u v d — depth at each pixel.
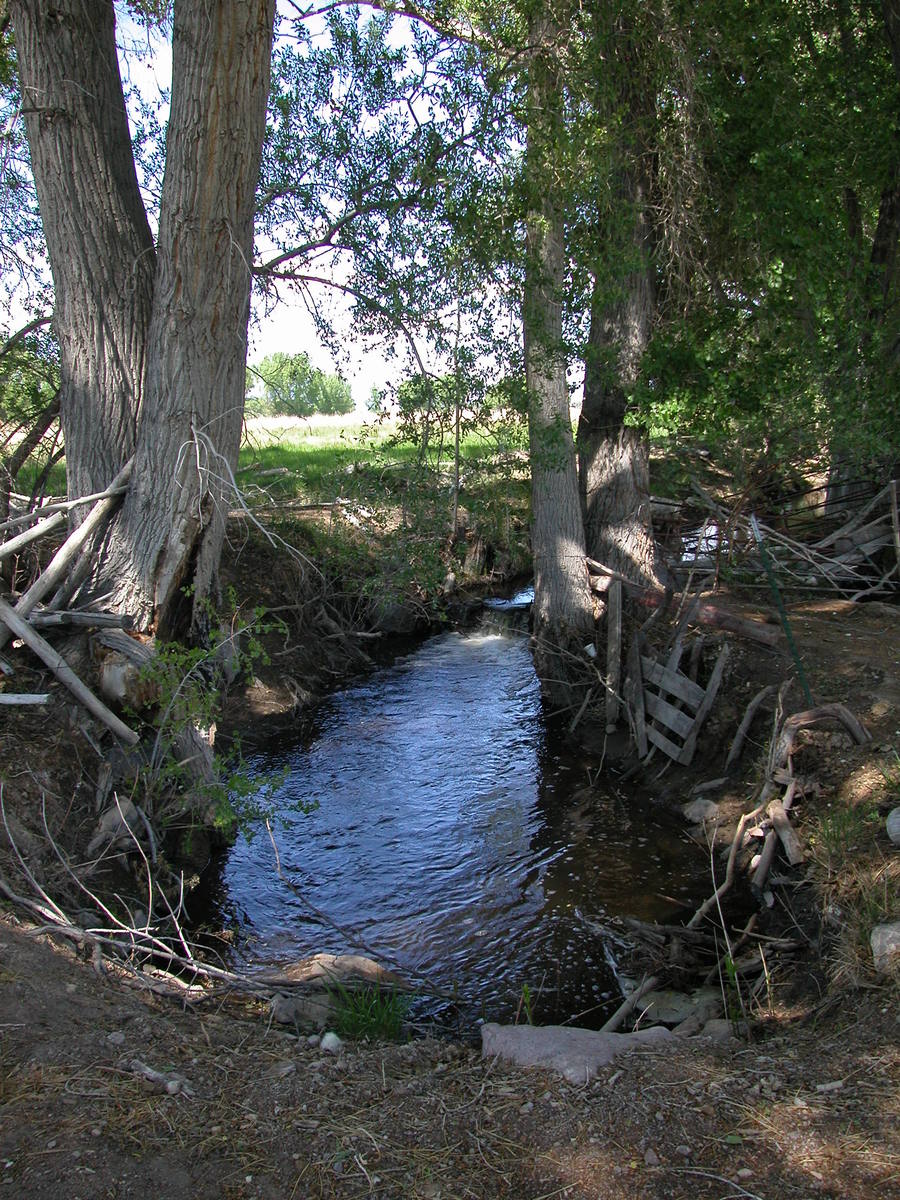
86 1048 3.85
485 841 8.61
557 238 11.20
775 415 11.16
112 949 5.39
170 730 7.38
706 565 12.93
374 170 9.96
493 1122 3.46
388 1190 3.08
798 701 8.62
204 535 7.65
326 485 14.14
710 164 11.54
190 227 6.91
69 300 7.63
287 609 13.77
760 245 11.03
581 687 12.04
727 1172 3.15
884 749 7.25
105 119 7.55
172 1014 4.54
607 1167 3.19
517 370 11.01
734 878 7.45
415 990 6.02
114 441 7.77
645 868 7.92
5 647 7.26
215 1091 3.64
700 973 6.06
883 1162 3.14
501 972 6.38
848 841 6.17
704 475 15.29
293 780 10.08
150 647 7.25
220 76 6.65
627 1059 3.94
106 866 6.55
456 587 17.78
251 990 5.22
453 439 12.60
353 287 10.14
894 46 13.39
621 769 10.27
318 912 7.18
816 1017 4.67
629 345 12.11
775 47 11.25
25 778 6.40
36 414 10.57
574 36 10.14
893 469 13.26
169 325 7.12
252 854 8.27
